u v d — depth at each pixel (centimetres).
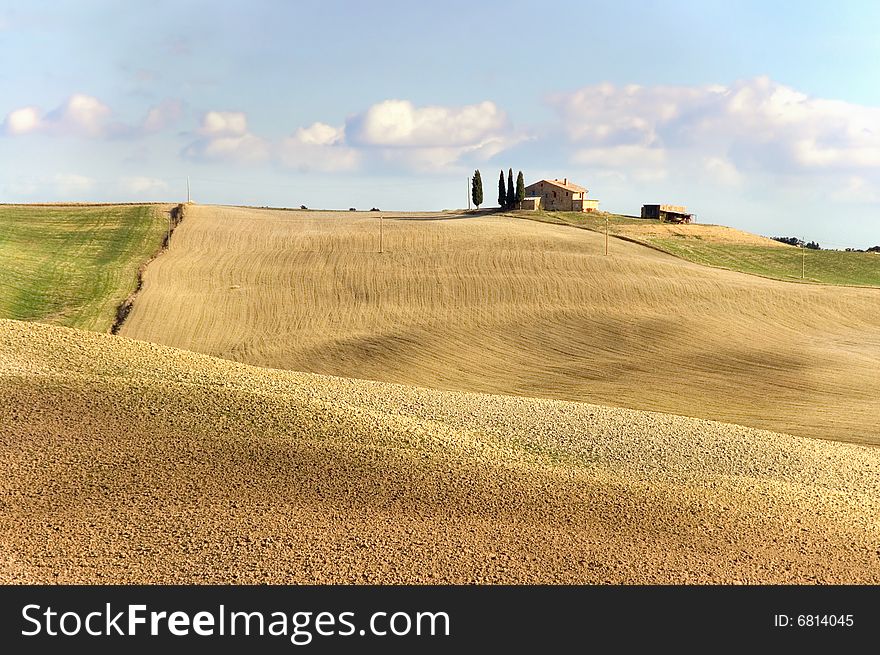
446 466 8356
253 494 7275
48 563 6066
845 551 7469
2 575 5888
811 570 7012
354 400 10225
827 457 10256
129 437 7969
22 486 6956
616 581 6525
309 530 6819
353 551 6594
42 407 8338
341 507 7250
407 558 6575
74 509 6725
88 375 9494
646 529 7456
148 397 8894
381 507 7338
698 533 7500
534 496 7906
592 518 7569
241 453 7962
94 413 8356
